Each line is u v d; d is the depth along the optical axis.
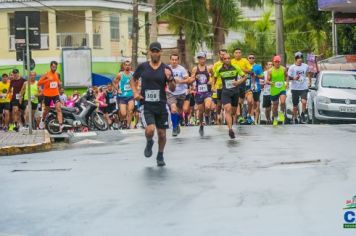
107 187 15.22
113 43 69.81
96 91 40.25
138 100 18.09
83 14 67.31
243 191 14.17
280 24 50.44
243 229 11.19
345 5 44.84
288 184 14.73
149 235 11.12
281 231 10.98
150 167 17.86
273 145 21.72
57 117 32.34
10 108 35.41
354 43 56.47
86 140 26.88
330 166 16.95
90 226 11.83
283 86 32.12
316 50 73.81
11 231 11.74
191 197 13.80
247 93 33.28
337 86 33.62
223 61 24.31
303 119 35.19
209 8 73.19
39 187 15.60
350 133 25.39
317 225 11.26
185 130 28.39
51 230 11.70
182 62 75.44
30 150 24.17
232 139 23.97
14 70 34.72
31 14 28.83
